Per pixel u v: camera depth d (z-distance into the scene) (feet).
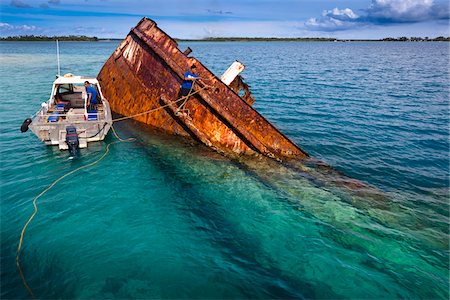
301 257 24.18
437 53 374.22
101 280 20.84
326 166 40.83
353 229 28.07
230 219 28.78
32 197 30.42
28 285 20.21
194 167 38.11
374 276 22.56
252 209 30.53
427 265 23.95
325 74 138.82
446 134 55.62
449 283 22.25
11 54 235.40
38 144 43.70
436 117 66.44
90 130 41.81
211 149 41.52
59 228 26.02
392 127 59.52
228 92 41.39
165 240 25.31
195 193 32.83
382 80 121.08
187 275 21.68
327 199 32.89
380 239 26.81
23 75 115.44
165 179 35.32
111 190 32.50
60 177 34.58
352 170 41.01
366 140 52.42
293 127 58.65
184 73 43.55
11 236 24.77
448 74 145.69
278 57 263.90
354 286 21.56
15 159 38.58
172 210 29.66
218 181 35.35
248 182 35.40
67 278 20.88
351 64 196.95
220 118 41.37
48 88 89.20
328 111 70.79
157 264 22.56
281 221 28.76
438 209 31.96
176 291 20.26
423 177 39.42
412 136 54.60
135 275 21.43
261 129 41.24
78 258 22.74
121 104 53.31
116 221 27.45
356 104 78.18
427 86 106.73
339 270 22.98
